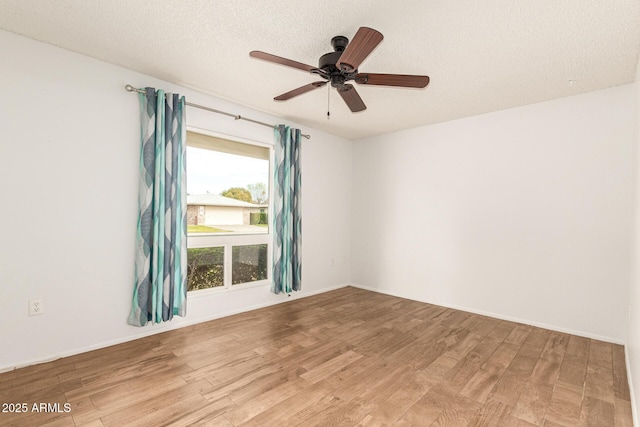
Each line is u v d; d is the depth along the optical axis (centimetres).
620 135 281
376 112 362
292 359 243
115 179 262
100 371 219
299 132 401
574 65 245
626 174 278
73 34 217
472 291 371
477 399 194
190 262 319
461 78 270
